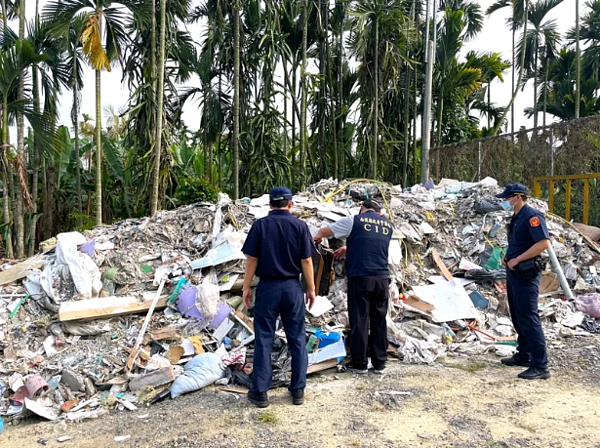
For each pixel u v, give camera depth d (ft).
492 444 10.00
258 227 12.44
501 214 21.97
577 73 53.57
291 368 12.64
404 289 18.31
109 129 63.72
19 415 12.29
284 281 12.35
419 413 11.57
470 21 56.90
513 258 14.25
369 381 13.71
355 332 14.12
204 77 45.03
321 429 10.82
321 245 17.40
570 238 22.95
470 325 17.34
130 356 14.19
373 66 41.19
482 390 12.90
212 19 40.16
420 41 47.11
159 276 17.20
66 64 40.06
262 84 42.47
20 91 31.07
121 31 33.22
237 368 14.02
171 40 36.99
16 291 16.61
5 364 14.01
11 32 34.06
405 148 46.29
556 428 10.64
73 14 31.37
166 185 36.76
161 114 33.09
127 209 46.55
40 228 46.75
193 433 10.85
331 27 46.60
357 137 43.62
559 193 32.22
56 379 13.41
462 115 58.13
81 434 11.30
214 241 18.45
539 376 13.61
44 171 44.52
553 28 58.29
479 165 38.27
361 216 14.66
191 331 15.47
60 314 14.83
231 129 43.75
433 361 15.24
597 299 19.03
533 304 13.85
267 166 40.91
